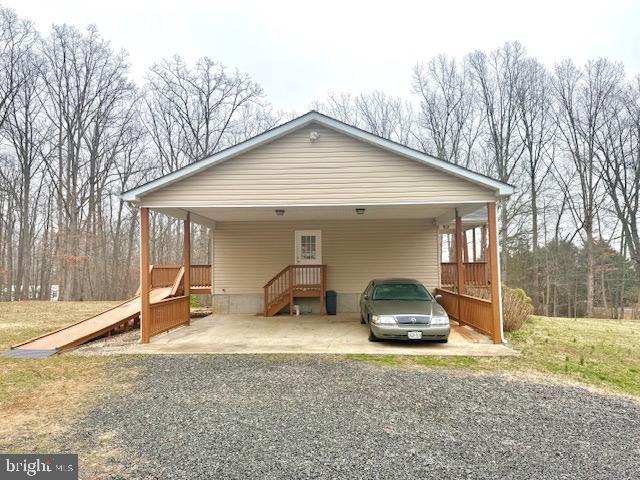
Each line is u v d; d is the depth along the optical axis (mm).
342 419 4113
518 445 3477
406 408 4441
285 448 3430
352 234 12844
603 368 6207
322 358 6844
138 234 27891
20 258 24047
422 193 8258
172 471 3039
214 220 12812
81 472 3031
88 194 25078
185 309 10539
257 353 7250
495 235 8031
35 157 24750
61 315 13922
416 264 12633
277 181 8477
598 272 23391
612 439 3609
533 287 24219
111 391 5156
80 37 24359
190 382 5523
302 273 12688
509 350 7344
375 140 8234
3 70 23062
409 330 7492
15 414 4348
